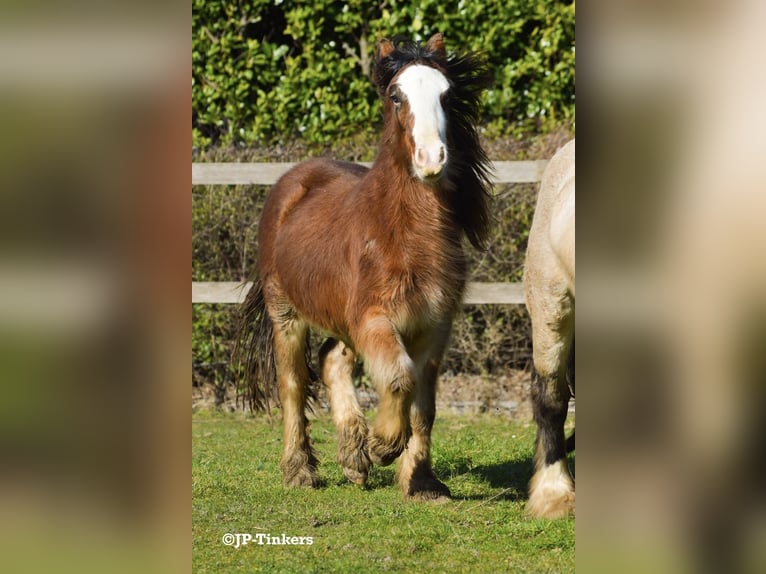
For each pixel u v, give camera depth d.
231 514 5.50
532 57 10.36
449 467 6.63
